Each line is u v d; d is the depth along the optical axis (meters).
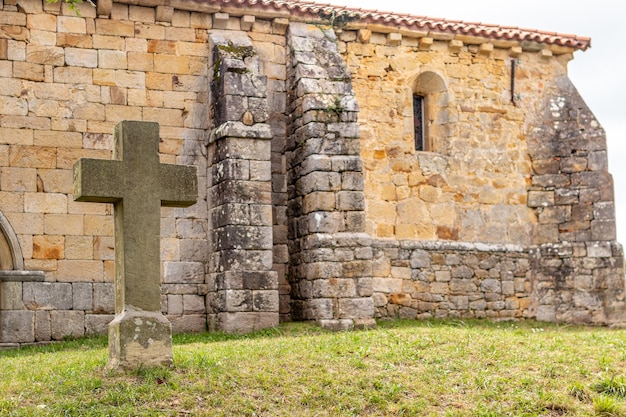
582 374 10.40
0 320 14.78
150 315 9.70
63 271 15.32
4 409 8.60
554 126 19.95
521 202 19.66
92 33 16.03
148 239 9.75
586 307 19.20
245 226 15.64
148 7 16.45
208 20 16.92
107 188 9.60
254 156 15.87
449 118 19.11
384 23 18.34
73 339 15.15
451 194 18.91
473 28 19.12
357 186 16.36
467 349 11.41
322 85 16.70
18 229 15.15
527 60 20.08
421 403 9.48
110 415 8.55
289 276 17.00
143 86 16.30
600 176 19.58
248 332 15.34
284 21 17.42
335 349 11.29
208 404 9.02
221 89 16.08
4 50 15.41
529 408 9.41
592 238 19.41
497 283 19.08
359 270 16.12
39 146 15.45
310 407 9.23
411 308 18.14
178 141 16.45
